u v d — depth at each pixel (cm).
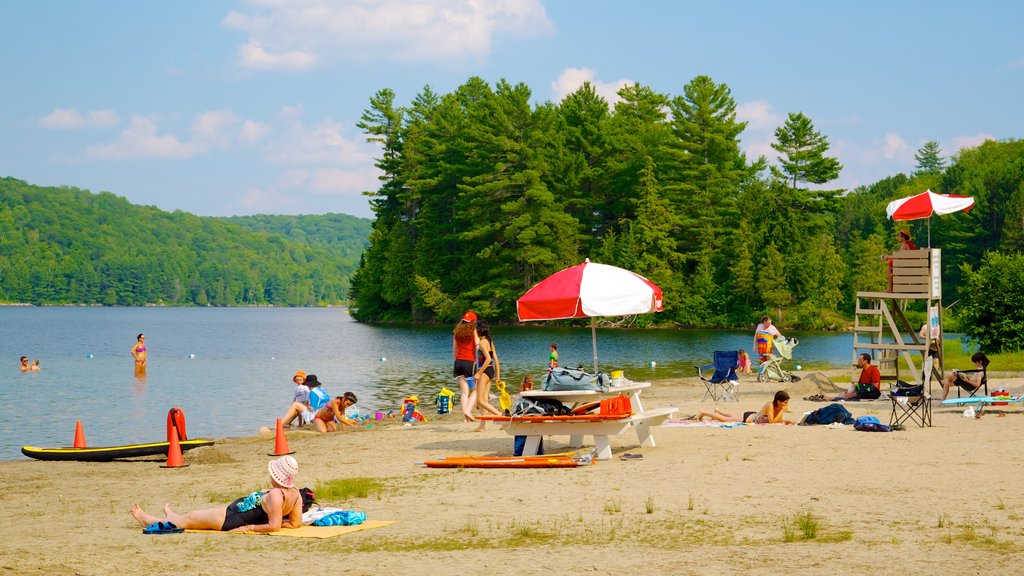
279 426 1750
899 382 2116
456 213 10200
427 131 10819
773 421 1767
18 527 1015
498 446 1645
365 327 9531
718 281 9612
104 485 1374
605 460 1378
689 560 764
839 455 1328
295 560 805
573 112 10181
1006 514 905
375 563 786
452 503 1074
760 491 1073
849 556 757
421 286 9694
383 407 2700
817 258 9512
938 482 1091
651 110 11150
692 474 1212
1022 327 3669
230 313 19688
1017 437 1478
